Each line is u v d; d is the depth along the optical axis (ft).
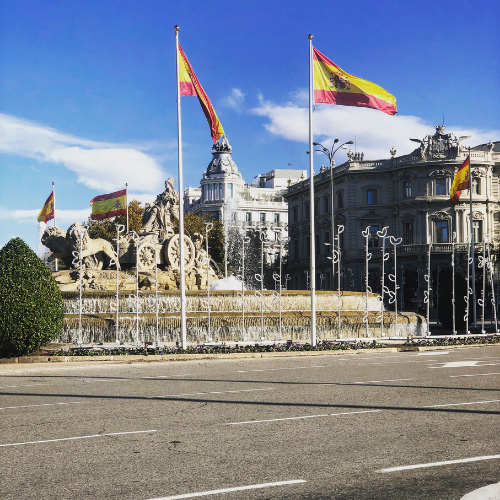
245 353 68.44
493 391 39.60
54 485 19.86
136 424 29.55
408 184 241.76
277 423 29.53
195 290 88.84
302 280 294.25
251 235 299.58
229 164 429.38
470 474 20.63
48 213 133.39
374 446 24.66
